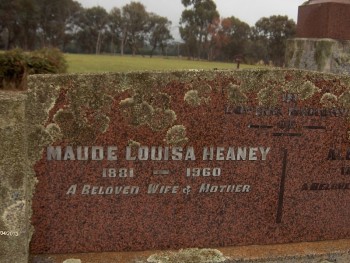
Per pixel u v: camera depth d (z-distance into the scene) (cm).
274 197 105
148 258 99
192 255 101
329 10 182
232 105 98
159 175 98
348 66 185
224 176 101
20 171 86
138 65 813
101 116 94
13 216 88
